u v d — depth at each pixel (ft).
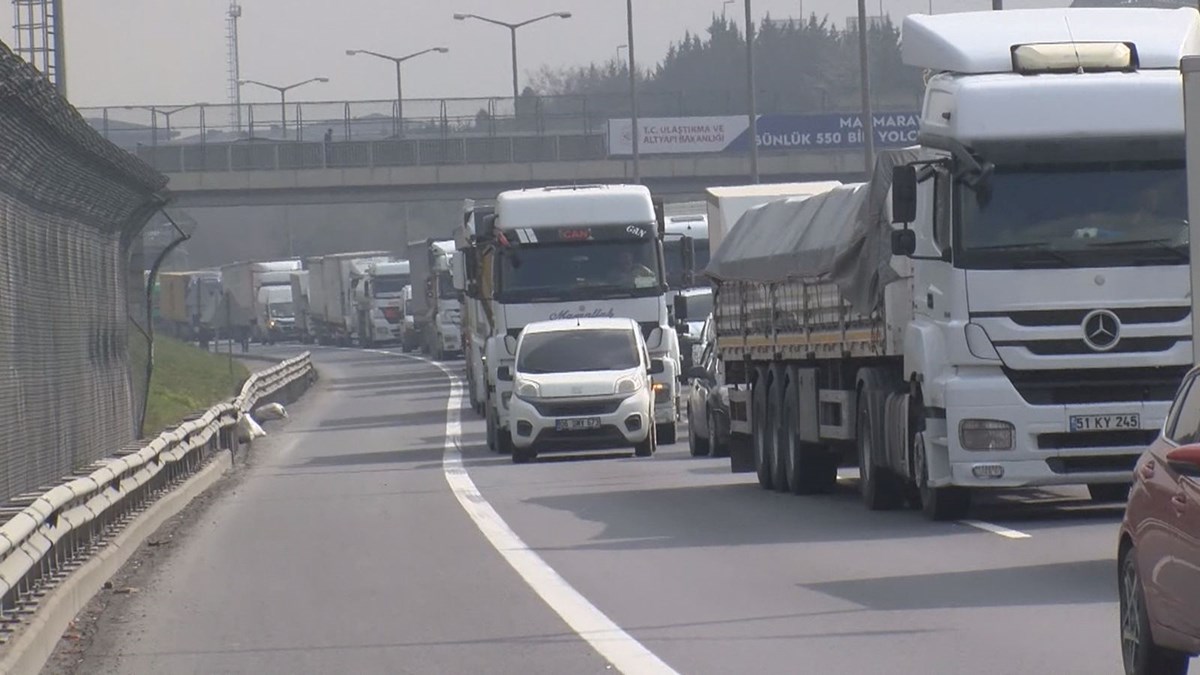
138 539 196.03
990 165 185.47
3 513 136.67
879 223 203.92
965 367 187.01
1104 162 186.70
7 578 119.14
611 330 344.28
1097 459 186.70
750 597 143.95
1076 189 186.50
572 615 137.49
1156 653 97.76
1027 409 184.75
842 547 176.04
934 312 190.39
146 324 336.29
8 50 180.55
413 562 176.35
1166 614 94.22
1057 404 185.88
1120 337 185.26
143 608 149.28
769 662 114.52
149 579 169.07
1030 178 186.70
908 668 110.32
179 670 118.83
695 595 146.30
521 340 344.69
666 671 112.47
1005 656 112.88
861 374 213.66
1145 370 186.91
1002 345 185.26
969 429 185.68
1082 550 164.45
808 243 230.89
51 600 131.13
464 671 115.14
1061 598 135.85
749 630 127.54
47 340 239.91
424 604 146.61
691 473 289.12
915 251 194.59
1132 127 186.19
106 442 287.28
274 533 209.87
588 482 274.98
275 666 119.44
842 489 252.42
